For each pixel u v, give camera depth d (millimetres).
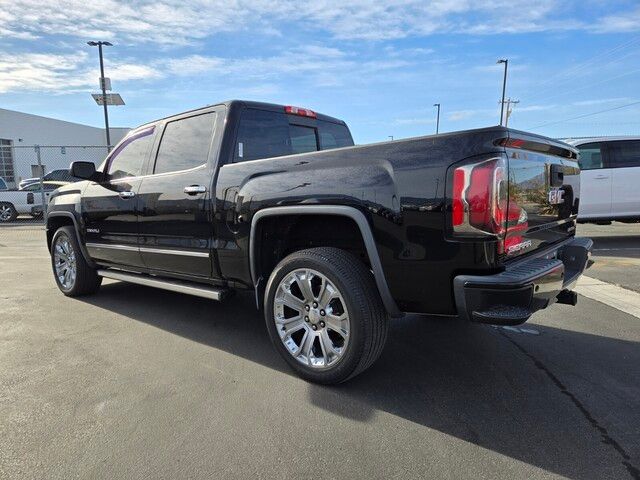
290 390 2986
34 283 6230
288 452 2330
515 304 2406
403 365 3373
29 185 17859
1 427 2562
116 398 2885
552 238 3297
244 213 3330
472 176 2410
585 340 3861
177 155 4066
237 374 3229
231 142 3736
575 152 3641
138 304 5043
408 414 2688
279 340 3207
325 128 4785
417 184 2568
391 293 2738
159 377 3180
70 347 3744
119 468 2211
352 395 2916
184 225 3850
